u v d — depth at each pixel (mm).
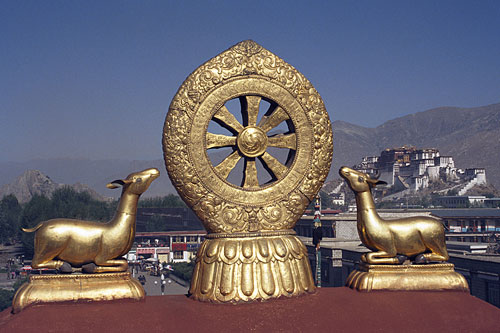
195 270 5418
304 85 5695
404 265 5590
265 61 5570
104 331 4398
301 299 5246
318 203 11219
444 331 4734
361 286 5504
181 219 63281
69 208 59094
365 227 5633
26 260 55625
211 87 5406
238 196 5473
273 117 5629
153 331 4438
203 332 4457
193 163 5352
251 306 5035
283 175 5629
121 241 5098
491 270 17672
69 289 4895
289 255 5430
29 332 4316
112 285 5016
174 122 5324
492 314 5082
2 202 75000
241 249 5312
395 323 4781
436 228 5641
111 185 5160
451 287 5551
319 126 5727
